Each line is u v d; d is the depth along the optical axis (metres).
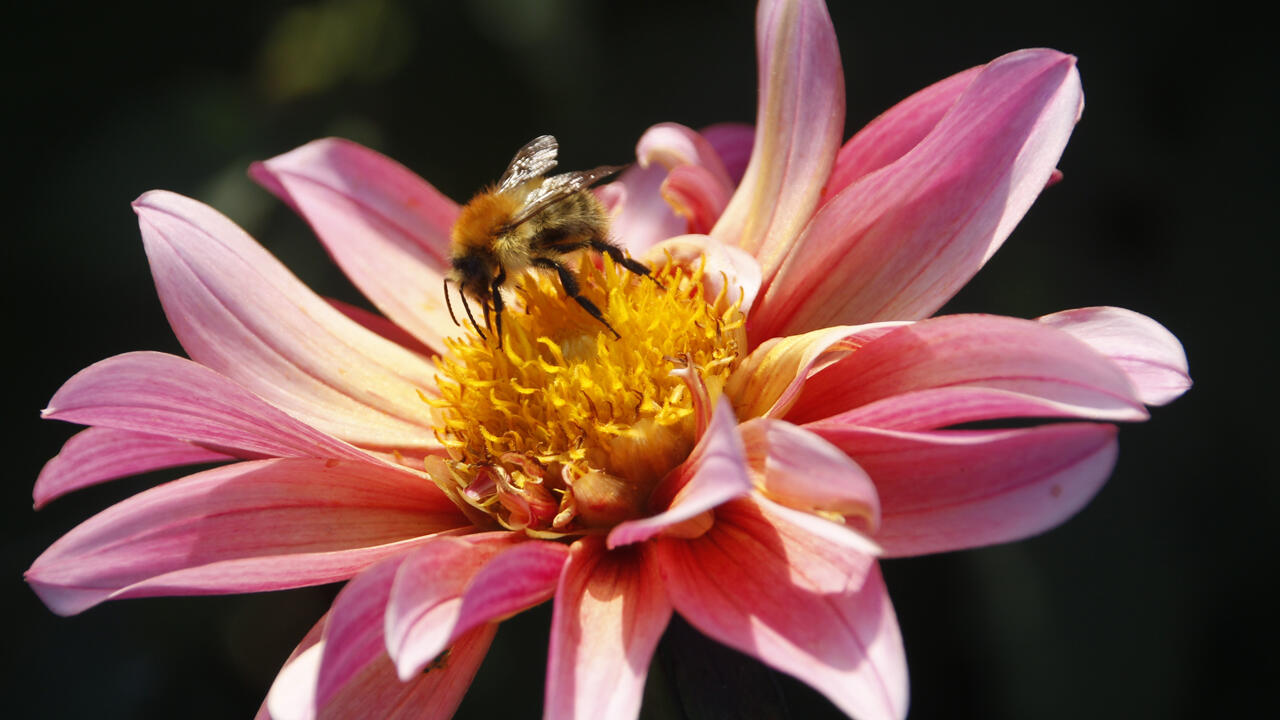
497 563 0.24
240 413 0.26
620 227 0.29
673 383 0.26
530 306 0.27
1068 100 0.26
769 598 0.24
